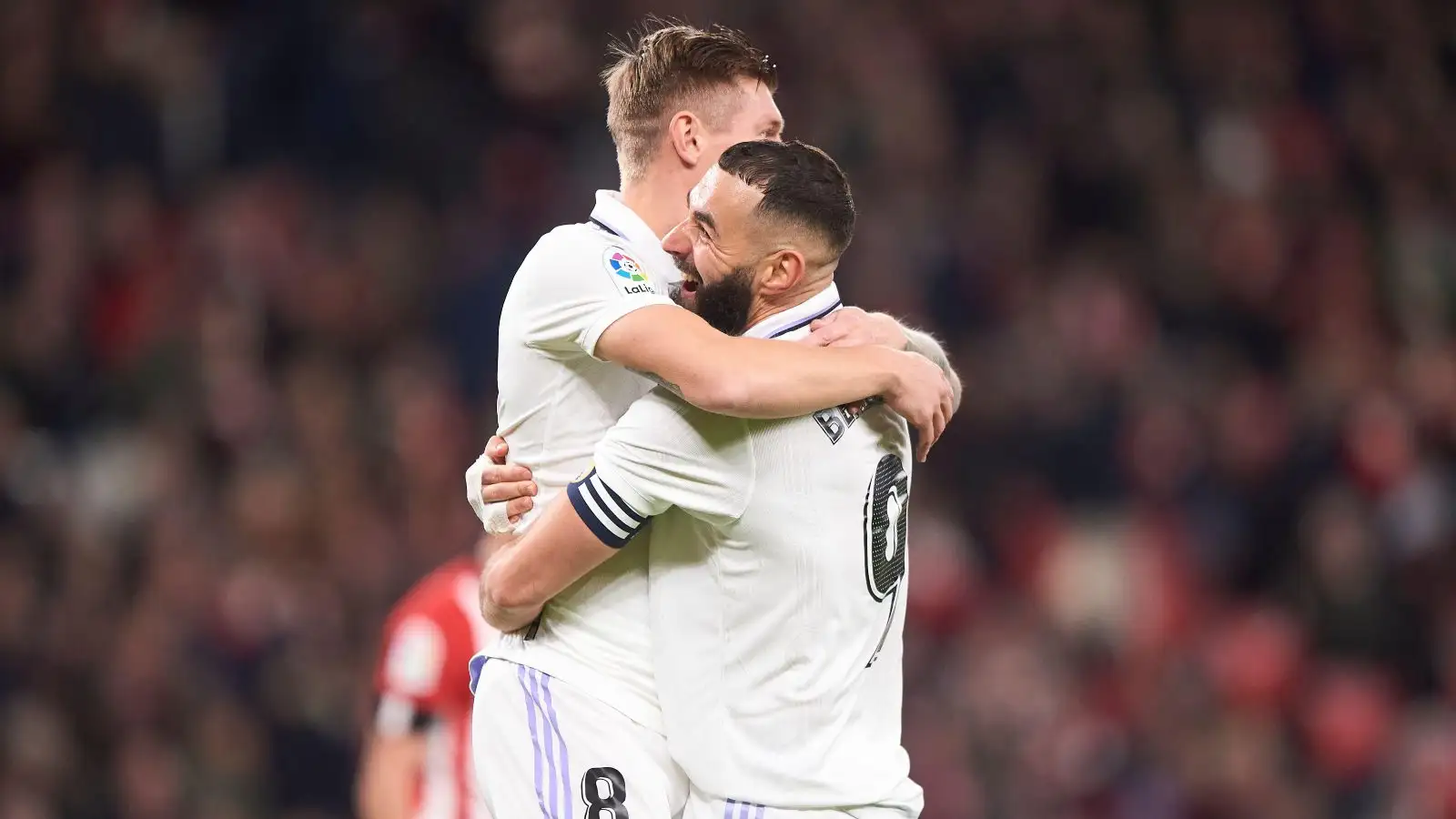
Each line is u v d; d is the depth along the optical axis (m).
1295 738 29.34
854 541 10.06
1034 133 38.66
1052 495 33.06
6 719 26.00
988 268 36.22
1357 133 40.53
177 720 25.95
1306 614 30.67
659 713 10.39
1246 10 41.28
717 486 9.87
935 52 39.28
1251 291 36.84
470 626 15.42
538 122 36.69
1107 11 40.62
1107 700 29.61
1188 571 31.66
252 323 32.34
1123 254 37.28
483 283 33.91
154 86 35.91
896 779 10.38
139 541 28.38
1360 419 33.22
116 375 31.72
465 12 37.41
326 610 27.38
